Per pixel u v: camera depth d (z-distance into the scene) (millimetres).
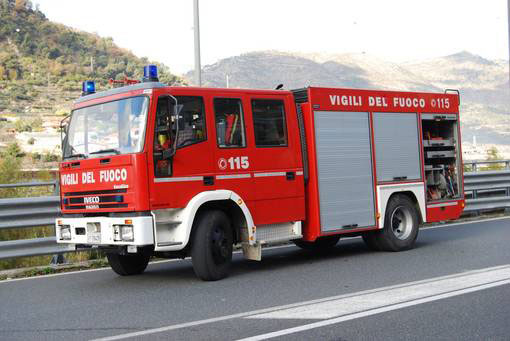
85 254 11828
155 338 6227
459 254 11297
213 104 9742
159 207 8992
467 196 18125
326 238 12914
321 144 11156
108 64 124625
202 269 9430
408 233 12359
